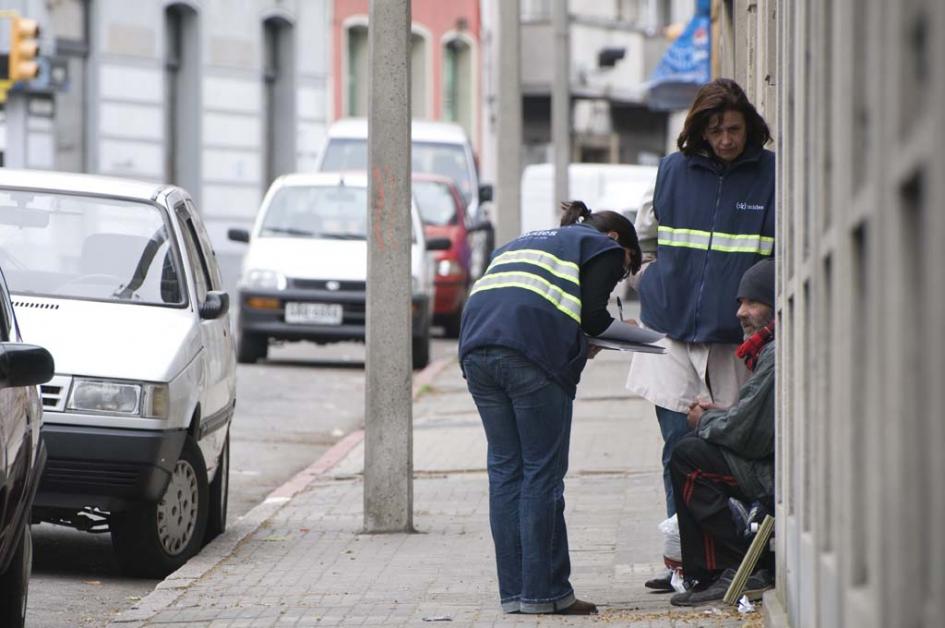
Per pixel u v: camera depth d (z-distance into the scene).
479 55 117.62
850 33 8.21
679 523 16.88
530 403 16.30
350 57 104.06
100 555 23.03
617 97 123.69
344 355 56.25
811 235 11.10
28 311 21.45
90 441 20.14
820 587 10.47
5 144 81.50
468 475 29.64
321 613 17.27
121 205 23.75
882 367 6.92
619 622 15.94
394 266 23.08
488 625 16.19
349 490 28.20
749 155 17.73
